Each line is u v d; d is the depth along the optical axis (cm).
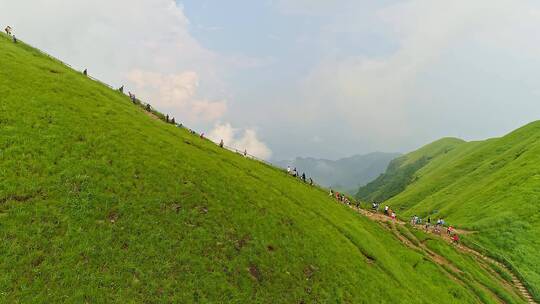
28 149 3509
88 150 3906
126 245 3044
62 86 5178
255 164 7488
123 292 2658
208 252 3409
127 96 7962
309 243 4434
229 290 3133
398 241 7200
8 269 2481
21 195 3030
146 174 4006
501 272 7531
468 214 10906
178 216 3641
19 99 4206
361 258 4909
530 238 8656
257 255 3725
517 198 10162
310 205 5988
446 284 5922
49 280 2519
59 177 3359
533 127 19050
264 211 4581
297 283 3656
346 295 3900
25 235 2723
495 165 16000
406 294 4656
